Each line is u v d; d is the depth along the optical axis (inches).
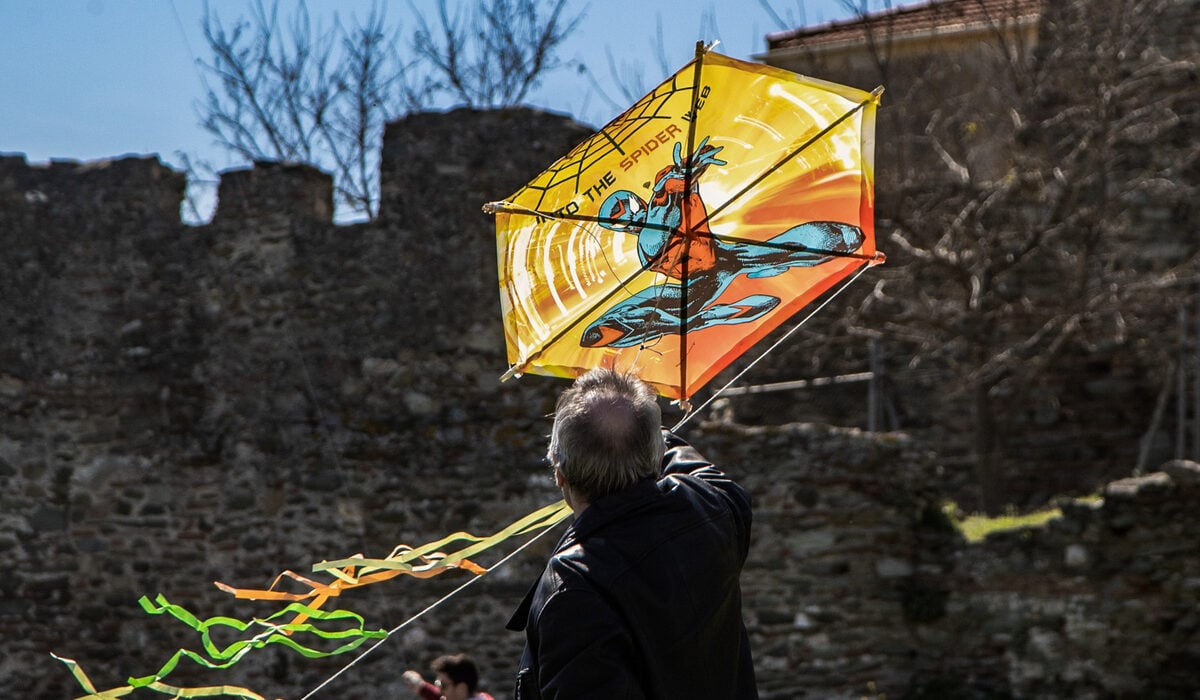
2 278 422.6
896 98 556.4
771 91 101.5
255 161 417.7
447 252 403.9
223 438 407.5
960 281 467.8
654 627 80.5
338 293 408.8
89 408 415.5
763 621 358.6
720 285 105.9
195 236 419.2
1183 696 325.4
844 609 354.6
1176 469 336.2
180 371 413.1
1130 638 332.5
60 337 418.9
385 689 383.9
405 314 403.9
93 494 411.2
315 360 406.9
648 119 101.8
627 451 84.7
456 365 399.9
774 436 367.2
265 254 413.7
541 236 105.4
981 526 375.6
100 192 422.9
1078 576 339.6
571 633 78.7
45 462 414.0
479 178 404.5
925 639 350.9
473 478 392.5
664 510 84.3
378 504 396.2
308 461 402.0
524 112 405.7
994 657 343.6
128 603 404.5
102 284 419.8
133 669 400.8
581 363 108.0
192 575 402.6
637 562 81.4
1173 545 332.8
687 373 108.1
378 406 401.4
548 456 89.0
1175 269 474.3
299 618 107.3
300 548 397.7
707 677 82.9
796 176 103.5
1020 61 516.4
